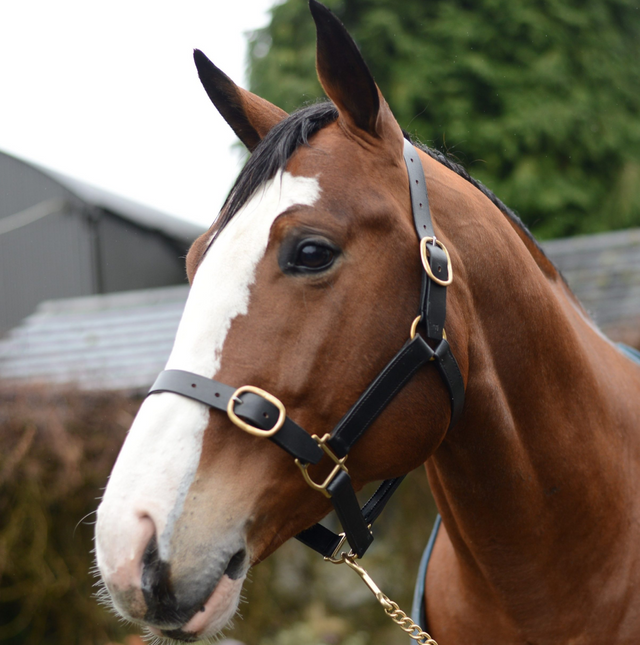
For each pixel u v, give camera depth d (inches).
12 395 173.3
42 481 170.6
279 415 40.3
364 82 43.9
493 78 312.3
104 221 432.1
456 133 302.5
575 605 52.1
